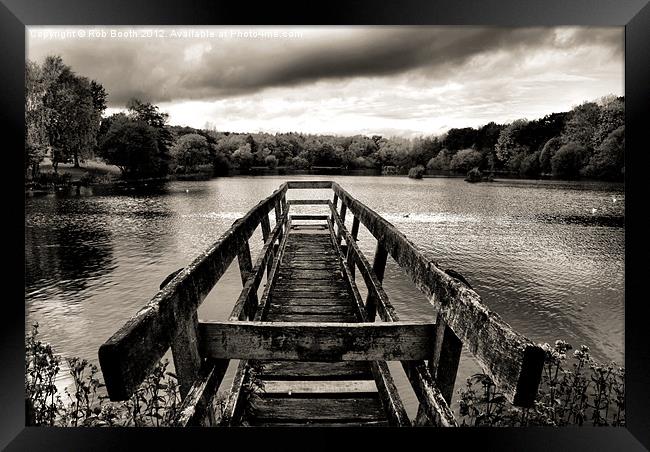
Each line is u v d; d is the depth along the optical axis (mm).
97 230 31844
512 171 76875
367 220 3818
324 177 85938
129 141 73812
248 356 1842
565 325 13281
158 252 25062
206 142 92750
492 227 32312
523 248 25109
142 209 42688
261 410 2701
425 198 49719
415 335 1879
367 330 1861
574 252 24031
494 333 1310
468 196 51250
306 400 2809
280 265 6203
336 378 3047
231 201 49406
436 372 1791
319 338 1850
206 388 1733
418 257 2090
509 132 74812
